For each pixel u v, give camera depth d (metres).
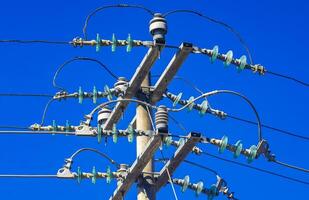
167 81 15.98
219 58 15.66
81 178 15.40
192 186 15.66
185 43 15.44
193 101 15.35
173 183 15.59
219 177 15.95
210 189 15.79
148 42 15.70
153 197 15.37
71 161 15.45
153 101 16.17
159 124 14.88
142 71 16.02
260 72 16.05
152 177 15.48
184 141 15.02
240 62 15.80
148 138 15.52
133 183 15.48
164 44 15.62
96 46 15.92
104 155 15.55
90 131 15.02
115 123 16.55
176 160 15.26
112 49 15.84
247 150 15.13
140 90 16.19
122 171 15.45
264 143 15.20
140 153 15.28
